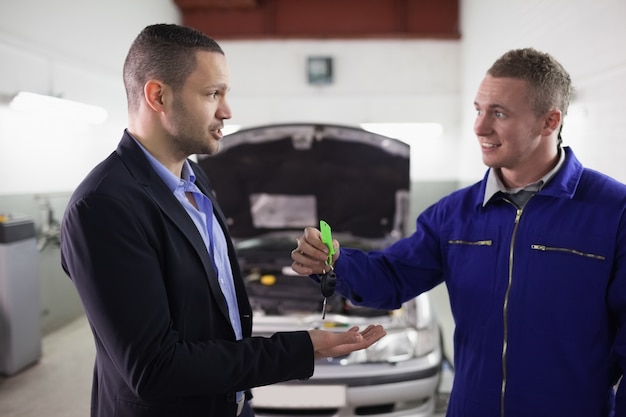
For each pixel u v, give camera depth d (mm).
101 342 930
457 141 5828
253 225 2697
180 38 922
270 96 5836
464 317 1160
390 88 5781
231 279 1142
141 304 815
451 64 5719
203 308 951
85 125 4031
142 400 908
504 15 4109
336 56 5758
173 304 907
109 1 4281
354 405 1872
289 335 941
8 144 3217
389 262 1326
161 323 833
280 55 5781
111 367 930
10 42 3127
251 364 881
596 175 1097
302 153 2432
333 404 1854
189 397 943
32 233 3012
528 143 1053
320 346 943
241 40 5770
